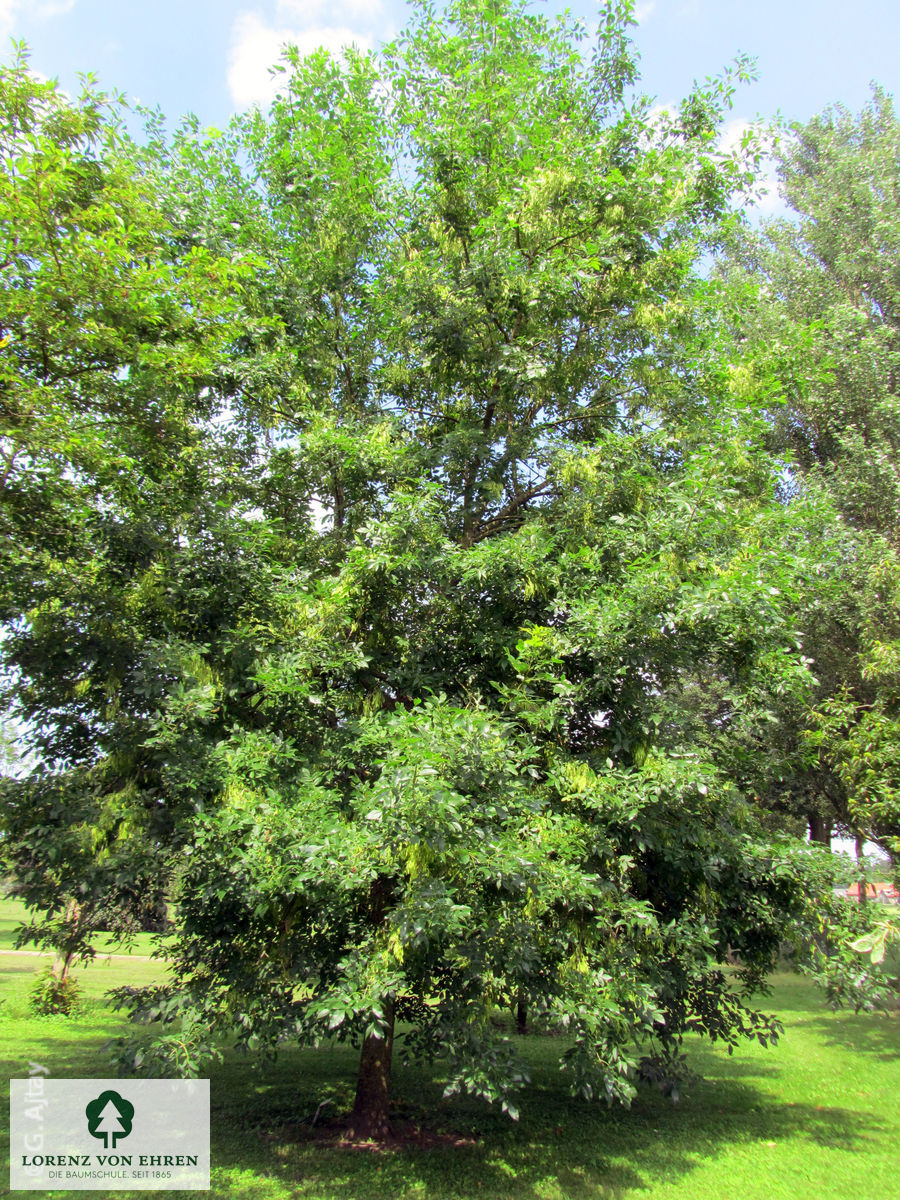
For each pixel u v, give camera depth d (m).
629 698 5.84
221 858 4.99
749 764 7.31
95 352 5.84
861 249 13.43
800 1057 10.80
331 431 6.86
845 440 12.27
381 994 4.47
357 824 5.12
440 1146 6.68
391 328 7.83
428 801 4.15
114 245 5.43
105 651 5.71
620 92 8.23
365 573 6.22
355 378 8.33
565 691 5.48
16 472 5.89
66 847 5.06
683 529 5.93
